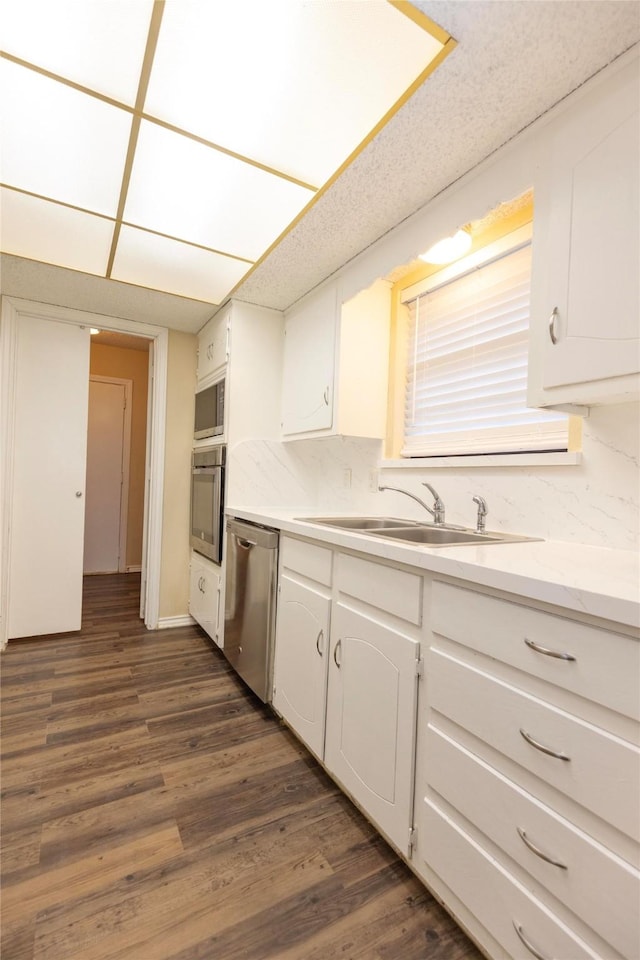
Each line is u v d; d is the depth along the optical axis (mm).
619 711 728
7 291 2564
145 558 3236
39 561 2828
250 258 2094
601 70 1060
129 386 4785
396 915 1091
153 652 2672
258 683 2012
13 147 1420
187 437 3180
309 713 1628
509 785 898
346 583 1455
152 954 980
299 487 2768
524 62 1060
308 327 2434
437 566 1072
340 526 1833
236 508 2484
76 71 1138
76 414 2900
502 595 935
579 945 760
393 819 1192
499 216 1759
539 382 1197
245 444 2609
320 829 1355
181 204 1698
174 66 1114
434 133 1301
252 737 1833
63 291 2541
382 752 1246
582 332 1079
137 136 1359
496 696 934
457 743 1025
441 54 1051
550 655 830
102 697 2121
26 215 1804
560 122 1177
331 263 2123
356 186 1554
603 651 753
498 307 1833
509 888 885
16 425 2738
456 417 2014
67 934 1015
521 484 1571
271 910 1092
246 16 983
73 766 1610
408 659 1170
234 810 1422
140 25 1013
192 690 2221
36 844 1261
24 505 2771
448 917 1092
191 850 1261
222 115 1267
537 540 1462
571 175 1117
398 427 2277
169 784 1532
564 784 801
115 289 2490
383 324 2305
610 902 726
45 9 980
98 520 4672
